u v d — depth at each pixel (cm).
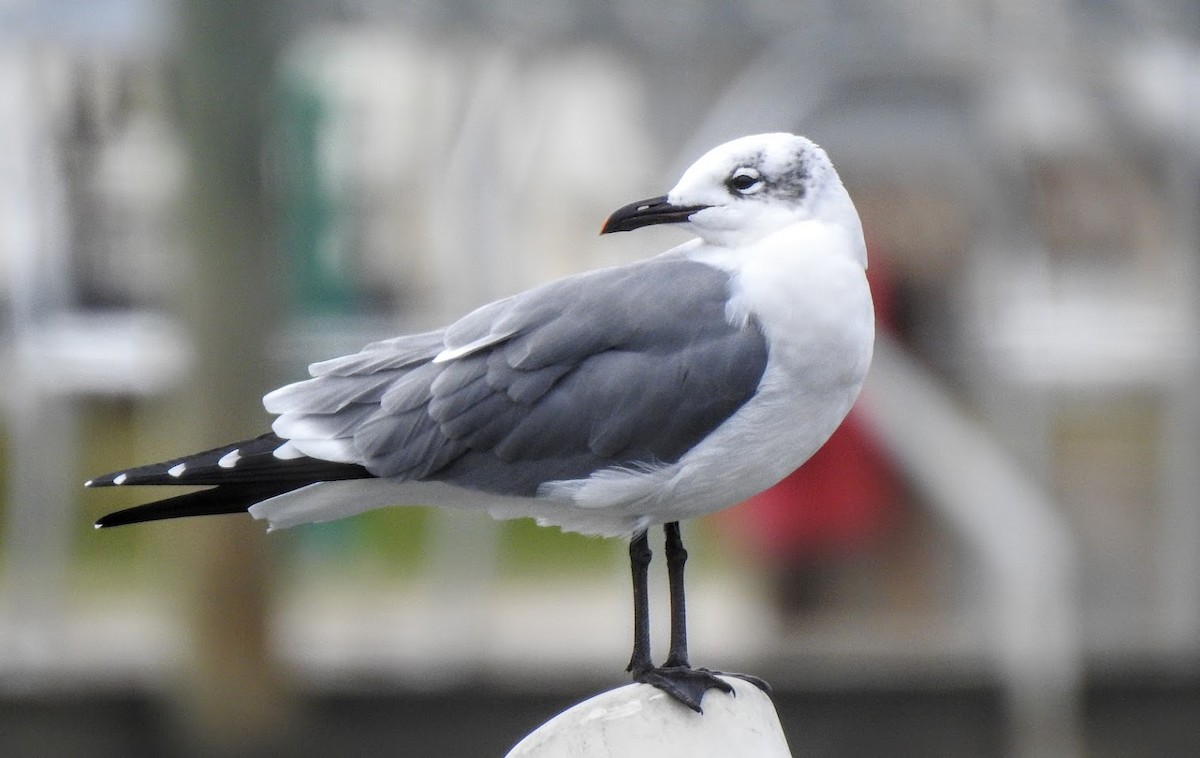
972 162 1362
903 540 1274
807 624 1280
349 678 1266
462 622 1314
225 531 1269
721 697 523
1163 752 1293
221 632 1274
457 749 1257
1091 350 1338
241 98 1301
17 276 1352
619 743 510
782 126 1341
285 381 1339
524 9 1365
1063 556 1261
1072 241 1372
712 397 562
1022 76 1360
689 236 1355
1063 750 1270
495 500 584
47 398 1348
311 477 577
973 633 1277
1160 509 1353
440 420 575
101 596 1359
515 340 581
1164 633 1327
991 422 1333
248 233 1307
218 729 1264
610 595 1364
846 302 559
